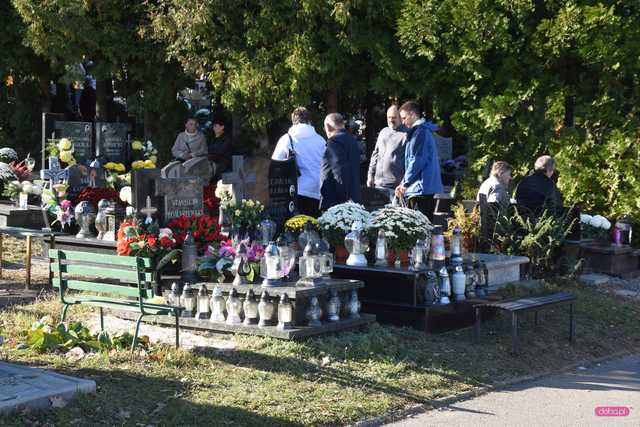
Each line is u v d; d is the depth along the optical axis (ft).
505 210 43.57
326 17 55.52
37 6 61.72
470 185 55.26
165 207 37.06
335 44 56.34
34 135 76.89
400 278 33.09
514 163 54.39
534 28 52.80
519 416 24.59
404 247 33.94
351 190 39.17
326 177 39.17
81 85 69.10
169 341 29.14
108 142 54.13
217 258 32.12
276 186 39.34
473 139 55.26
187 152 61.16
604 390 28.07
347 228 35.06
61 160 46.73
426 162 39.22
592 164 53.16
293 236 34.83
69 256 28.78
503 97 52.75
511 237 42.78
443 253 34.40
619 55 50.96
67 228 43.06
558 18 50.90
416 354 29.35
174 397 22.88
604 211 53.21
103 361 25.34
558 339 34.17
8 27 69.10
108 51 63.82
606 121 53.47
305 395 24.12
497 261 38.60
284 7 56.54
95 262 28.22
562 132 53.31
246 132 65.77
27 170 51.83
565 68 54.03
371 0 54.65
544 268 43.47
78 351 26.22
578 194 53.06
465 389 26.96
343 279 33.42
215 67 59.62
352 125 72.84
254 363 26.55
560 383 28.84
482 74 53.01
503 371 29.45
